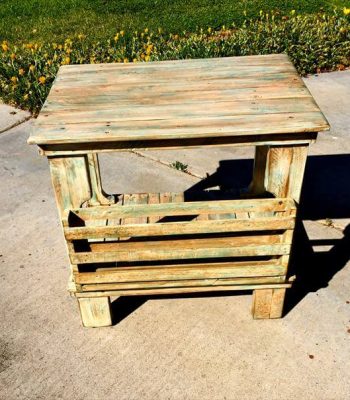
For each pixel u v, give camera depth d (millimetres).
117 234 2576
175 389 2758
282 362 2877
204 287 2914
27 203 4352
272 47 6691
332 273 3469
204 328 3104
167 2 9500
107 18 8820
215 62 3287
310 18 8109
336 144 5012
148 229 2568
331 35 6961
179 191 4398
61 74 3213
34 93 5848
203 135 2396
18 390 2791
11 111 5895
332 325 3092
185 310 3232
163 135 2395
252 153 4934
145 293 2930
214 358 2916
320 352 2928
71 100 2824
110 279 2766
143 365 2896
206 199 3650
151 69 3229
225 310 3221
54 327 3170
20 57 6512
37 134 2445
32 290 3455
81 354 2984
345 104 5785
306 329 3072
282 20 8242
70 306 3320
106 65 3344
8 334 3135
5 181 4676
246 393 2723
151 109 2670
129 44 6922
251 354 2930
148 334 3084
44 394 2764
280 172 2672
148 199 3668
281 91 2814
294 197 2773
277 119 2494
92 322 3104
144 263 3062
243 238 2844
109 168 4781
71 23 8695
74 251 2637
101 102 2785
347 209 4086
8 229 4043
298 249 3527
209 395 2721
